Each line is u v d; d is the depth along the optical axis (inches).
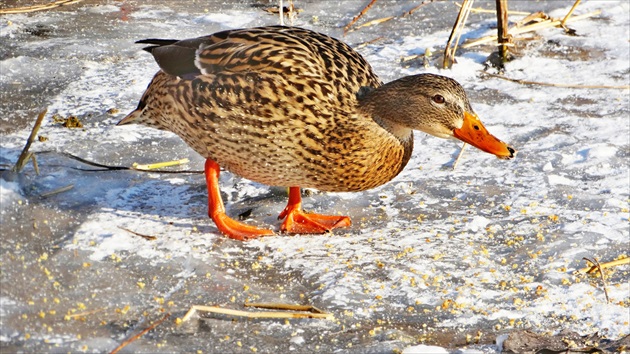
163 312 316.2
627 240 385.4
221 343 301.7
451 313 331.3
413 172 444.8
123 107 483.8
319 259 363.6
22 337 291.6
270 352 299.4
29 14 595.2
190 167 438.6
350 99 376.2
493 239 386.6
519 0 669.3
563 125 491.5
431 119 375.6
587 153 460.4
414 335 316.5
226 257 360.8
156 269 343.9
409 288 344.8
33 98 483.8
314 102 367.6
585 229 392.8
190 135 386.3
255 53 371.9
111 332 301.1
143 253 353.1
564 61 570.6
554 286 351.6
